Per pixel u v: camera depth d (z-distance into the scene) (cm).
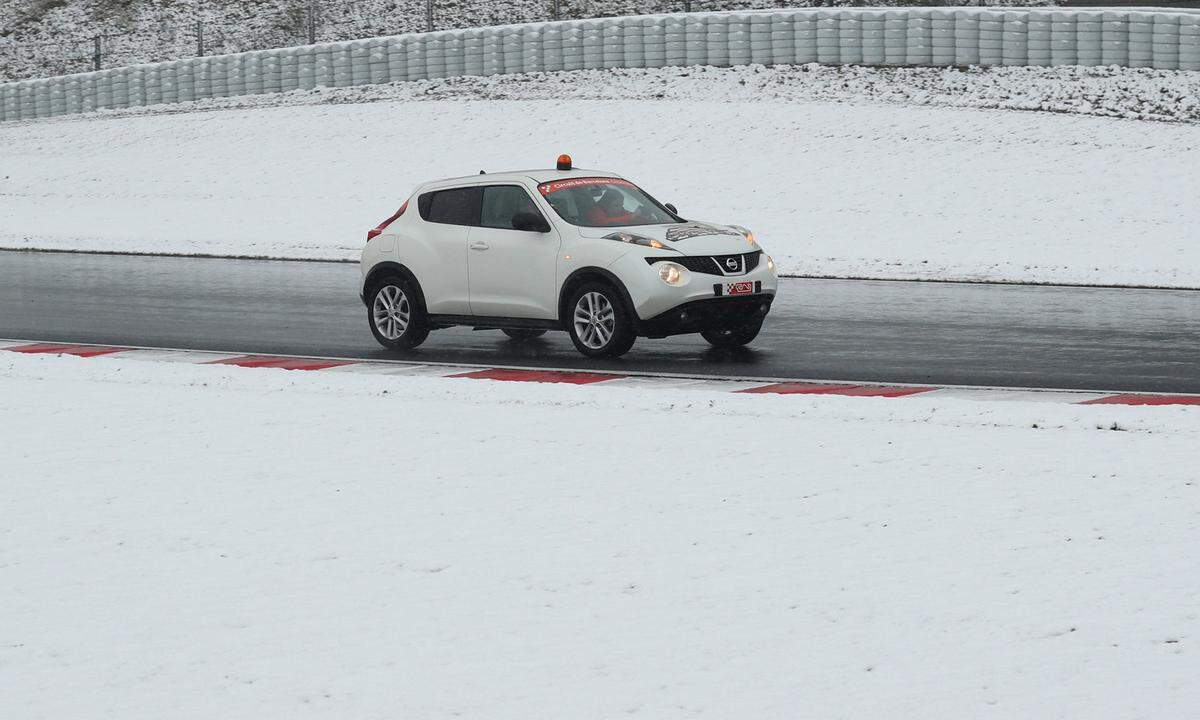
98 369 2141
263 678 903
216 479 1415
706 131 5553
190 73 7400
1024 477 1352
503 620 998
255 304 3128
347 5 8744
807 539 1173
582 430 1614
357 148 5950
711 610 1010
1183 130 5159
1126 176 4694
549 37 6631
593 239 2223
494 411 1742
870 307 2948
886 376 2058
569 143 5606
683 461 1453
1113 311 2833
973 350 2314
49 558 1166
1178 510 1225
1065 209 4394
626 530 1210
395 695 871
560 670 905
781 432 1584
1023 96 5659
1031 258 3788
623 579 1081
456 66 6844
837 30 6141
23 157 6569
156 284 3572
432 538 1198
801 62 6206
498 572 1105
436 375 2123
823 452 1478
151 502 1331
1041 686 869
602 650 938
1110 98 5550
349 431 1634
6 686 900
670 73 6353
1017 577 1065
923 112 5562
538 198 2314
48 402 1855
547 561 1130
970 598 1023
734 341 2420
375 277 2464
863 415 1688
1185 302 2988
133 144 6538
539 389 1888
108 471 1457
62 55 8944
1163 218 4244
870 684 876
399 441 1576
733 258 2230
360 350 2430
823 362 2206
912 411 1694
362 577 1099
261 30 8669
